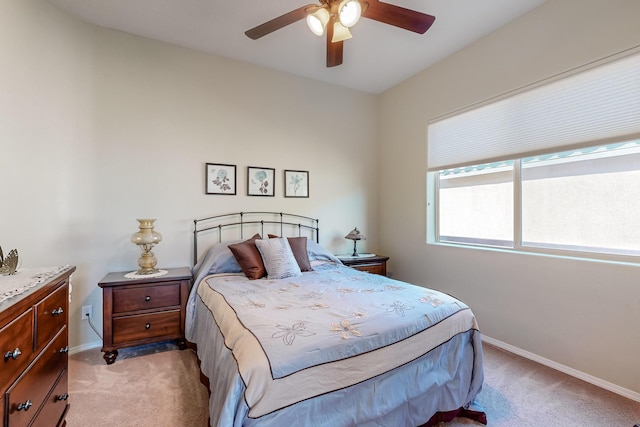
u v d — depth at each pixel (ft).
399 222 12.12
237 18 7.97
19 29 6.38
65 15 7.57
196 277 8.48
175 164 9.25
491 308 8.66
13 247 6.31
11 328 3.00
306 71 11.02
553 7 7.18
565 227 7.36
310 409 3.77
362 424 4.14
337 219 12.25
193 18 7.97
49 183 7.17
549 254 7.57
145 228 8.02
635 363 5.98
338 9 5.28
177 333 7.97
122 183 8.54
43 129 7.00
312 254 10.02
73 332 7.92
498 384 6.51
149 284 7.68
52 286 4.04
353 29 8.38
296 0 7.26
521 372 7.02
